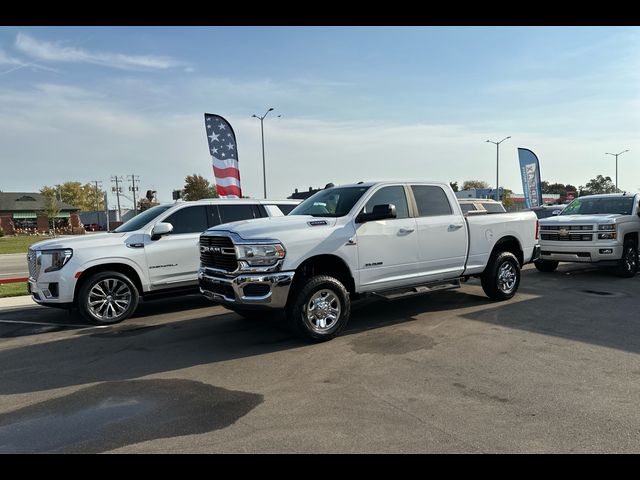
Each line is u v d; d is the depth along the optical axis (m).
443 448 3.29
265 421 3.79
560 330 6.29
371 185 6.82
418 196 7.21
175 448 3.40
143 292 8.03
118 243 7.81
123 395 4.48
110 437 3.61
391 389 4.38
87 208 112.25
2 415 4.09
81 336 6.86
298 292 5.86
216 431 3.65
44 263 7.46
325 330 6.00
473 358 5.21
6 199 84.19
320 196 7.40
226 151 17.44
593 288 9.53
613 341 5.76
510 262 8.31
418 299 8.62
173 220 8.47
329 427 3.65
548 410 3.85
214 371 5.08
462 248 7.52
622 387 4.30
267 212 9.47
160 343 6.32
